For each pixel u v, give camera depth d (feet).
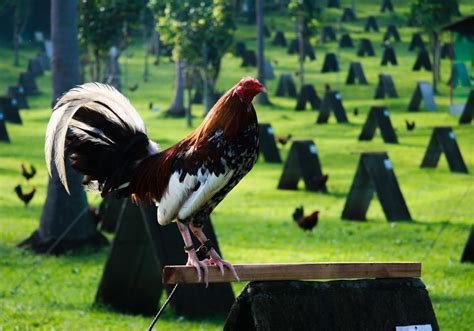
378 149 177.06
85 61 232.32
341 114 213.66
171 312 71.56
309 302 32.40
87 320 66.85
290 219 118.62
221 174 31.55
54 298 74.38
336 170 159.33
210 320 68.49
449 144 153.38
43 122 222.48
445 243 101.19
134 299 71.72
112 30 205.57
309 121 220.02
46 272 86.38
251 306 31.81
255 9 418.51
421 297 34.14
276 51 357.61
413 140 186.29
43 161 168.66
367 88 270.26
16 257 93.61
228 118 31.76
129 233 70.59
